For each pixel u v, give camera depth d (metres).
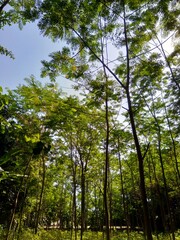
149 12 9.57
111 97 10.80
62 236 22.28
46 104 9.12
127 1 9.39
